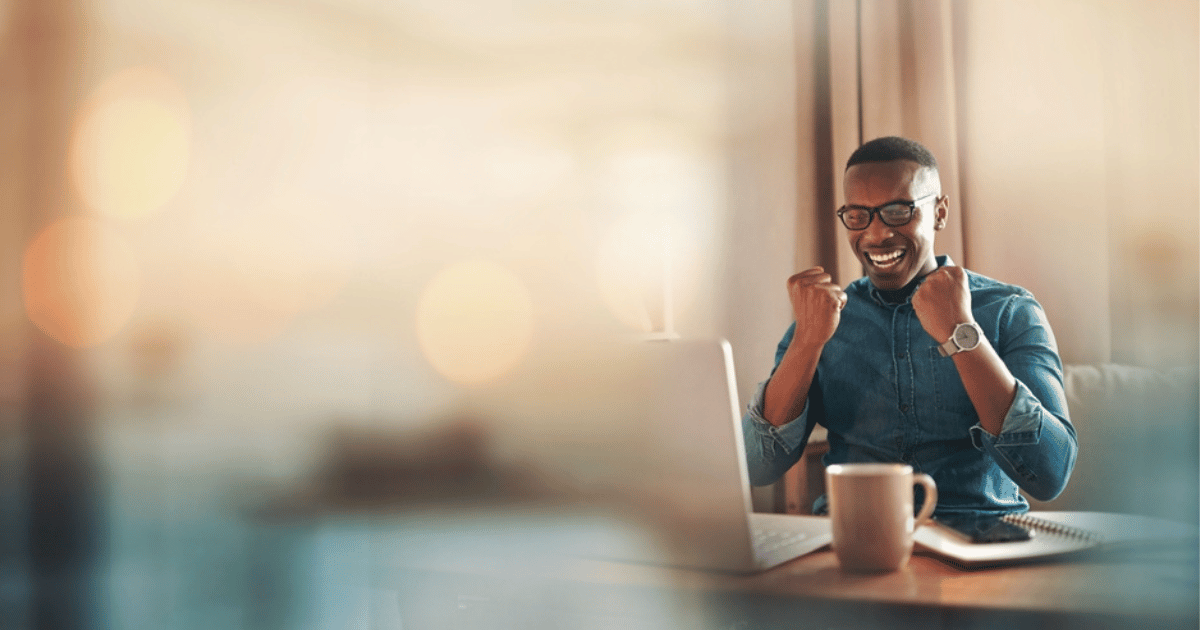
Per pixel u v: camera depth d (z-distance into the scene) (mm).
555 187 2793
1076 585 722
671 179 2551
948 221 2354
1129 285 2246
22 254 2797
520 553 864
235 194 3229
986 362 1112
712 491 793
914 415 1369
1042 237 2299
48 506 2752
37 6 2791
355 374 3062
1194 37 2207
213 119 3176
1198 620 650
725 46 2480
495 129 2959
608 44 2693
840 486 790
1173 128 2223
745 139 2455
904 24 2383
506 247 2873
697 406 794
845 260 2383
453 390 1844
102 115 2898
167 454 2975
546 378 856
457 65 3049
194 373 3100
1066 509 1642
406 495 1366
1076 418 1675
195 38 3107
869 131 2395
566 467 847
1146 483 1678
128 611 2350
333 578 2547
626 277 2580
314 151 3371
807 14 2420
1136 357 2230
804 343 1236
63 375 2805
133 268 2973
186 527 2842
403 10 3139
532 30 2863
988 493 1318
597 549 842
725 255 2451
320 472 2916
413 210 3141
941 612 680
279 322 3197
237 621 2287
